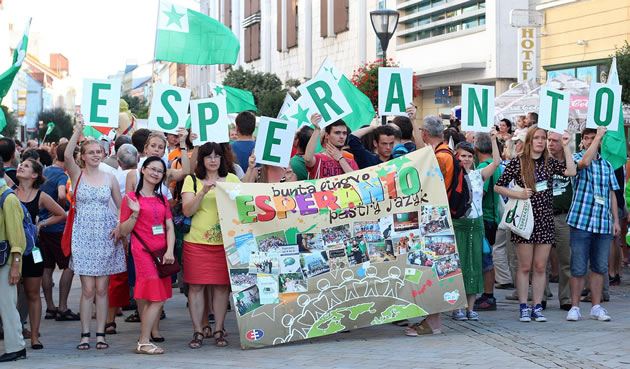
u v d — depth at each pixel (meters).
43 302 11.46
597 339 7.89
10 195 7.42
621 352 7.24
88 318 8.05
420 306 8.22
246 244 7.84
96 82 8.28
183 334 8.87
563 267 9.81
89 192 7.98
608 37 22.84
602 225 8.95
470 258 8.99
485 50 29.25
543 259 9.02
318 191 8.13
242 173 9.03
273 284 7.88
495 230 9.91
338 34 45.34
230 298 11.62
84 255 7.94
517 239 9.02
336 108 8.40
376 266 8.16
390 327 8.98
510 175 9.00
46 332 9.09
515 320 9.16
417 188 8.32
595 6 23.33
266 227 7.91
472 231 8.98
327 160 8.48
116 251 8.07
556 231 9.78
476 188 9.03
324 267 8.02
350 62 43.41
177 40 9.66
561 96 9.11
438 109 33.53
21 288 8.52
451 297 8.30
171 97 8.24
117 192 8.21
